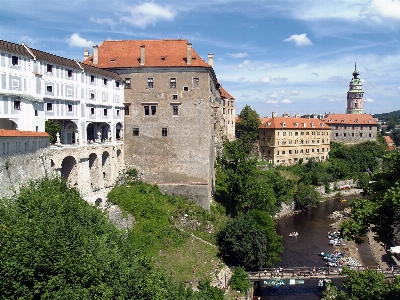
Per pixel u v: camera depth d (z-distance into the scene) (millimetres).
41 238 24109
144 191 58281
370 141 157500
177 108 60938
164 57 62406
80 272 23719
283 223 86875
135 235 50750
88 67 53688
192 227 56562
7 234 23406
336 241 72688
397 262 61844
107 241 34188
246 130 132500
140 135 61844
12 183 33594
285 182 95625
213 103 73938
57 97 47656
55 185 39844
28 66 43344
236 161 71562
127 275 27266
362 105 189000
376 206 25438
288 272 55281
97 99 55406
